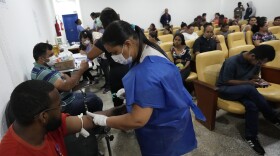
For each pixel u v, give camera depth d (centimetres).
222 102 196
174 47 302
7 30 157
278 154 172
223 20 716
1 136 110
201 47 324
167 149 105
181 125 101
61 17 729
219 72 217
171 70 94
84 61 188
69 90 177
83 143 125
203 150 183
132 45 88
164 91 89
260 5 824
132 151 188
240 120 226
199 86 210
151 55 93
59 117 76
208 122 210
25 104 63
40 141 73
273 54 183
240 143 189
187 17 950
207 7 966
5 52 141
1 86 122
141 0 860
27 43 225
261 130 205
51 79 170
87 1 794
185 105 100
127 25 86
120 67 172
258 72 214
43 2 404
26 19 243
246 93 183
